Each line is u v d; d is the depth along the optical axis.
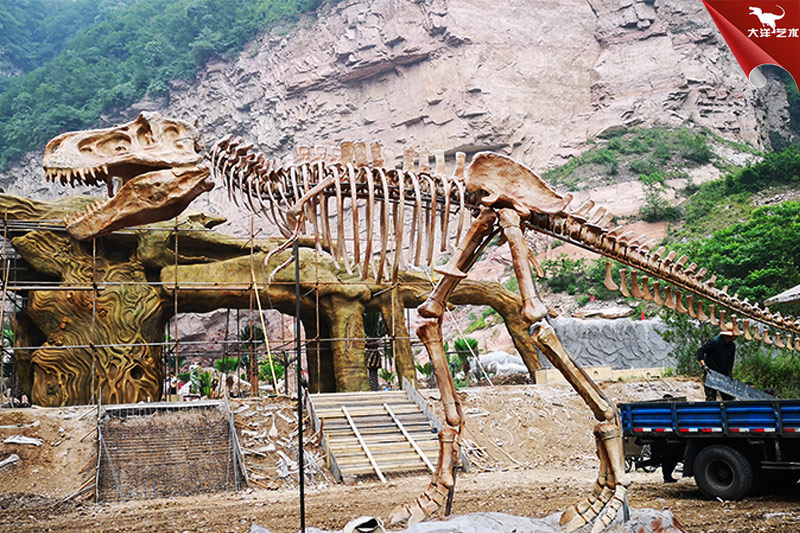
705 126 86.56
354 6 93.38
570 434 21.91
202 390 32.81
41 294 23.44
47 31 147.50
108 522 13.05
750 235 50.28
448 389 9.79
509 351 59.75
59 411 19.16
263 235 79.75
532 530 8.77
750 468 12.12
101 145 12.91
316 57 92.31
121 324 23.84
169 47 106.19
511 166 10.26
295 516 12.73
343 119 90.69
